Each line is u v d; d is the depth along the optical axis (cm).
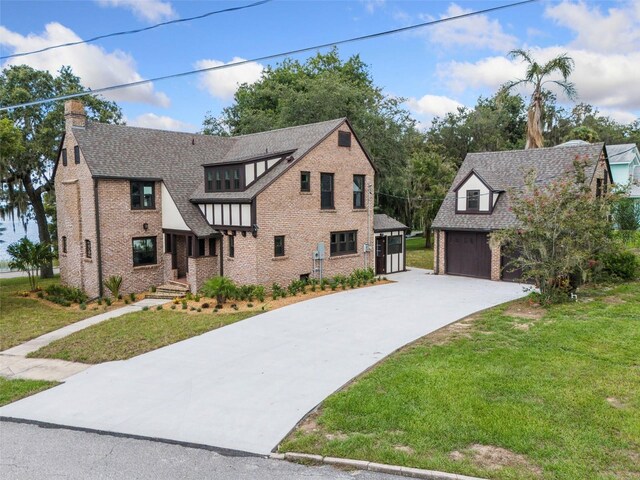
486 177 2242
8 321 1712
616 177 3381
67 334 1490
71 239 2206
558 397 757
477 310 1474
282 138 2348
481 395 778
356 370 973
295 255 2045
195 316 1567
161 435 731
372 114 3128
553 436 641
